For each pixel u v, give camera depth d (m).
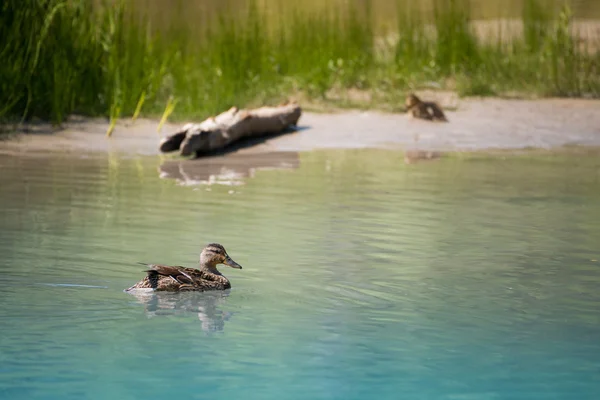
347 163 20.62
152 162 20.36
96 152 21.11
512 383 8.60
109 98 24.12
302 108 25.72
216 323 10.08
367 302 10.98
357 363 9.02
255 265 12.54
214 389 8.34
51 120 23.22
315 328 9.99
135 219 15.08
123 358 9.01
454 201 16.94
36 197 16.52
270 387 8.40
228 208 16.08
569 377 8.77
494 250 13.55
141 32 25.94
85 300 10.73
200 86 25.69
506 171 19.84
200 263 11.90
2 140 21.59
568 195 17.56
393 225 15.05
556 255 13.34
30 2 23.12
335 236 14.23
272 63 27.83
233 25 28.28
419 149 22.36
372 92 27.69
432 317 10.46
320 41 29.44
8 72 22.83
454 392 8.38
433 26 34.16
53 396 8.13
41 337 9.48
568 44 30.48
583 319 10.47
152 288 11.11
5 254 12.68
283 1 41.38
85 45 24.44
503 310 10.77
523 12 32.06
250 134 22.64
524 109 26.62
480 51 30.48
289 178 18.94
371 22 33.06
